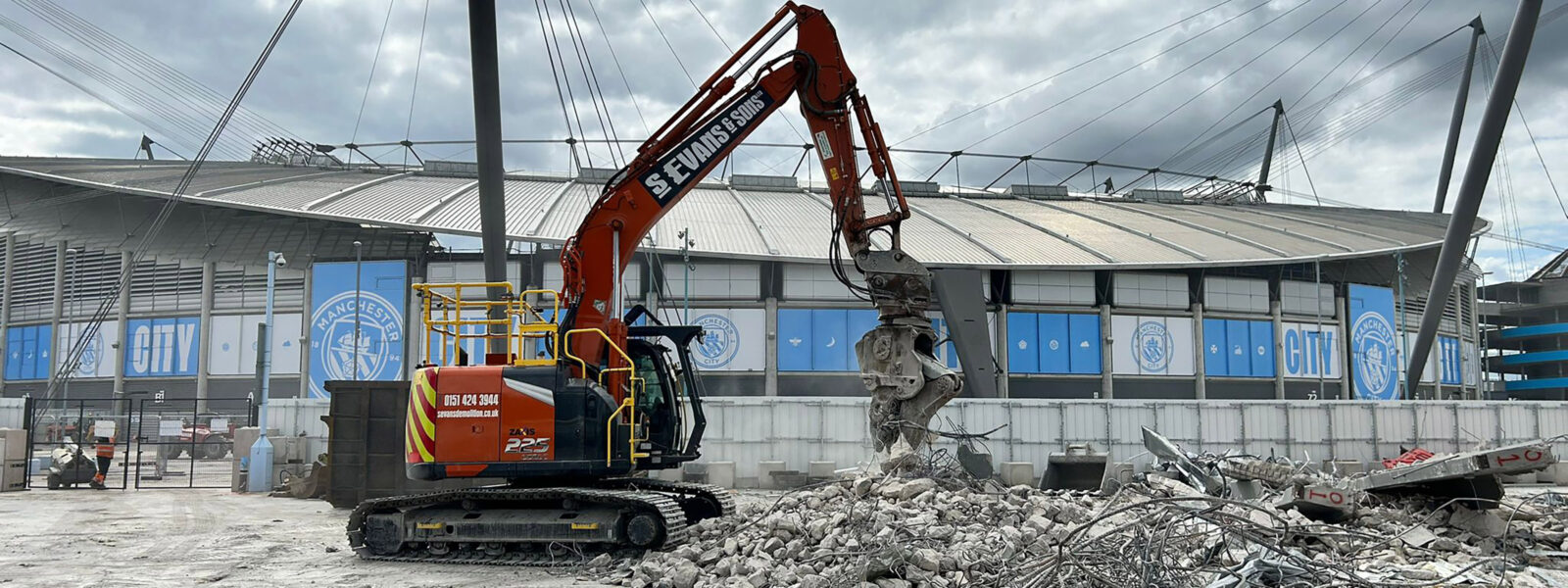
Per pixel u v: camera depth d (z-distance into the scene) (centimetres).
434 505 1380
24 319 6812
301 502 2280
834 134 1498
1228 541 1095
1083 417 2762
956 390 1399
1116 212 7312
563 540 1312
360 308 5634
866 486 1330
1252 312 6112
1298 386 6216
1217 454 2528
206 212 5809
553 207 5734
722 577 1120
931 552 1041
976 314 3741
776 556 1145
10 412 2852
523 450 1345
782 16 1519
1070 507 1271
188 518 1925
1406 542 1238
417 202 5681
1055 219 6788
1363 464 2830
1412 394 4797
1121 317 5834
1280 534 1102
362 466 2103
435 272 5597
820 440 2711
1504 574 1064
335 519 1908
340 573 1262
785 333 5453
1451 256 4672
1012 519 1223
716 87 1516
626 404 1366
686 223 5766
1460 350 8181
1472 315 8819
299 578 1227
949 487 1361
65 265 6656
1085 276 5803
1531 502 1492
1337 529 1227
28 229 6184
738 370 5425
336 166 7219
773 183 7462
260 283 6056
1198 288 5994
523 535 1326
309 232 5828
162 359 6200
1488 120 4481
